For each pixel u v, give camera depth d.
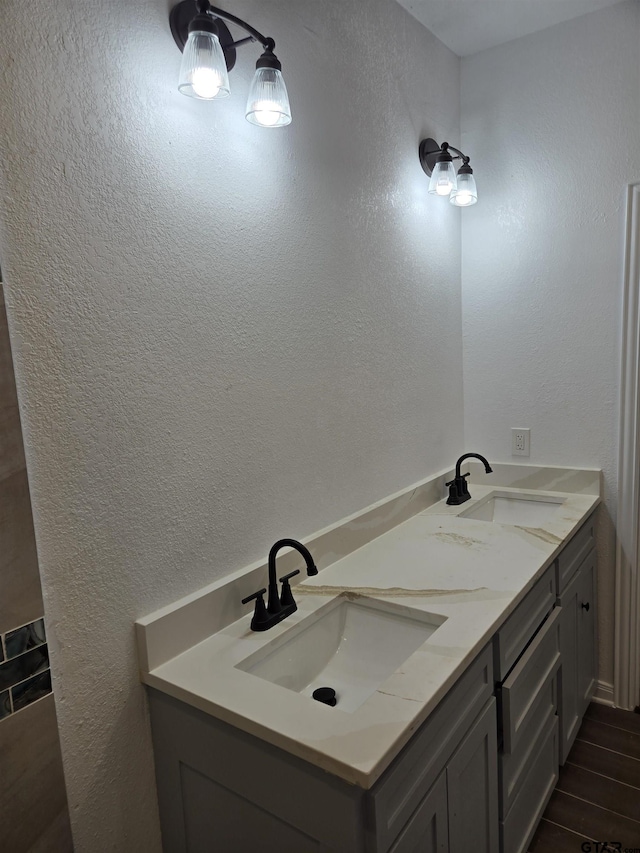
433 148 2.16
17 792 0.98
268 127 1.37
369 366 1.89
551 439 2.37
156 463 1.20
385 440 1.99
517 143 2.30
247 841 1.10
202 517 1.31
